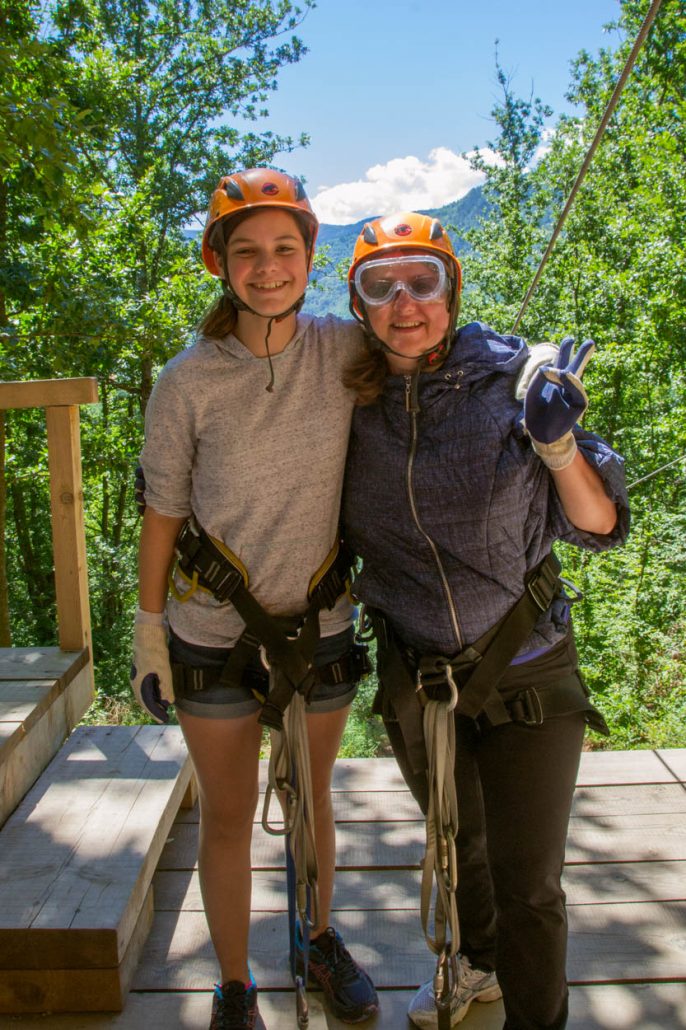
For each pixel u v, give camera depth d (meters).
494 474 1.64
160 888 2.60
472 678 1.71
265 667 1.85
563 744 1.71
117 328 14.04
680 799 3.03
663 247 18.67
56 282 12.99
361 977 2.15
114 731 2.96
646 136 20.03
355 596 1.91
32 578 22.70
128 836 2.36
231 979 1.98
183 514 1.87
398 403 1.69
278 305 1.68
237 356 1.73
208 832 1.97
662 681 13.82
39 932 2.01
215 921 1.96
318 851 2.12
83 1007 2.11
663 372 19.89
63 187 8.72
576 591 1.80
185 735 1.94
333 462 1.77
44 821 2.43
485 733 1.77
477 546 1.68
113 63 18.42
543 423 1.48
